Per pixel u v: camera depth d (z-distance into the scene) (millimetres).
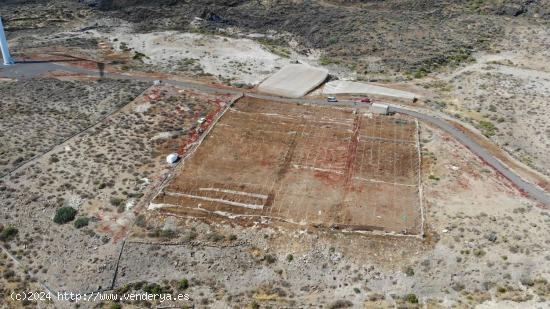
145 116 74688
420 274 49719
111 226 55625
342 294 48531
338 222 55188
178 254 52750
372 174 62719
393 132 71500
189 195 59312
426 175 62406
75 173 62438
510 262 49719
